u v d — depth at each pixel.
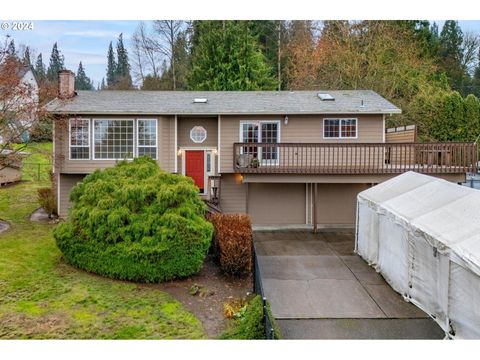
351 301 8.00
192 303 7.75
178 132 15.30
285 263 10.46
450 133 23.14
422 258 7.50
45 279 8.52
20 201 17.39
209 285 8.66
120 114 14.24
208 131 15.36
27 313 6.95
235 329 6.64
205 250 8.98
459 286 6.18
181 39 35.16
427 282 7.34
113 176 10.30
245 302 7.77
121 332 6.51
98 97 15.90
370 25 26.42
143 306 7.50
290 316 7.25
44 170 24.31
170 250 8.55
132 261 8.54
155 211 9.05
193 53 33.31
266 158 14.72
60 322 6.71
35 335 6.26
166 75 35.62
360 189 15.33
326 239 13.08
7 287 7.98
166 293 8.17
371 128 14.73
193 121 15.33
